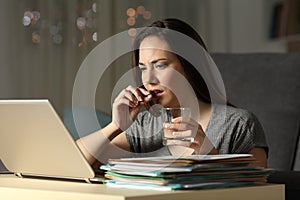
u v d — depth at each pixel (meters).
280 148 3.24
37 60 5.07
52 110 1.79
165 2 5.57
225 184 1.73
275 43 5.86
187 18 5.66
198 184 1.69
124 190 1.71
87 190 1.74
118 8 5.34
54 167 1.94
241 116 2.38
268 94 3.35
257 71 3.42
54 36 5.11
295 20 5.79
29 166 2.02
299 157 3.42
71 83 5.15
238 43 5.84
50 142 1.89
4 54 4.96
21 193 1.83
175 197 1.63
